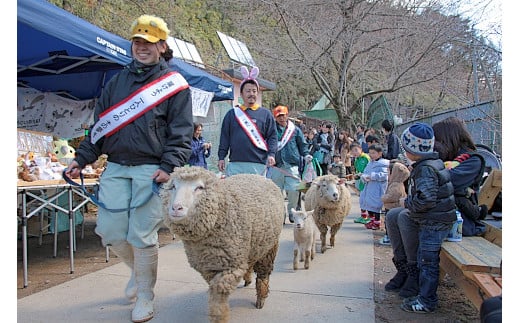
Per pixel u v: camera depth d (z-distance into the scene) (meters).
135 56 3.31
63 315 3.38
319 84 19.14
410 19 16.50
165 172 3.13
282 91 30.59
